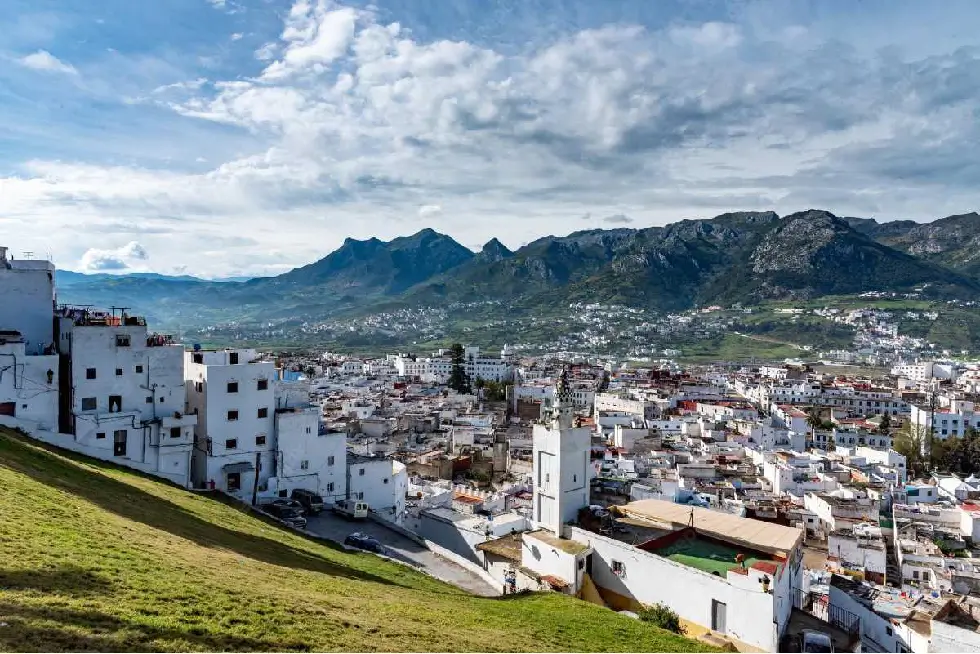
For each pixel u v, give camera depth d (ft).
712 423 552.82
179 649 81.15
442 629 119.24
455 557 219.00
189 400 270.46
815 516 325.21
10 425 222.28
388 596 142.31
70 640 75.20
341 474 294.25
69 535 114.11
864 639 174.91
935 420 622.95
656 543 176.96
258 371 272.51
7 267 250.98
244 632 91.86
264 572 133.18
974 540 311.27
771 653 141.90
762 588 143.74
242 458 268.00
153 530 142.51
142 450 247.91
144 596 95.20
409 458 444.96
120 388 246.68
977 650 127.13
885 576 274.77
